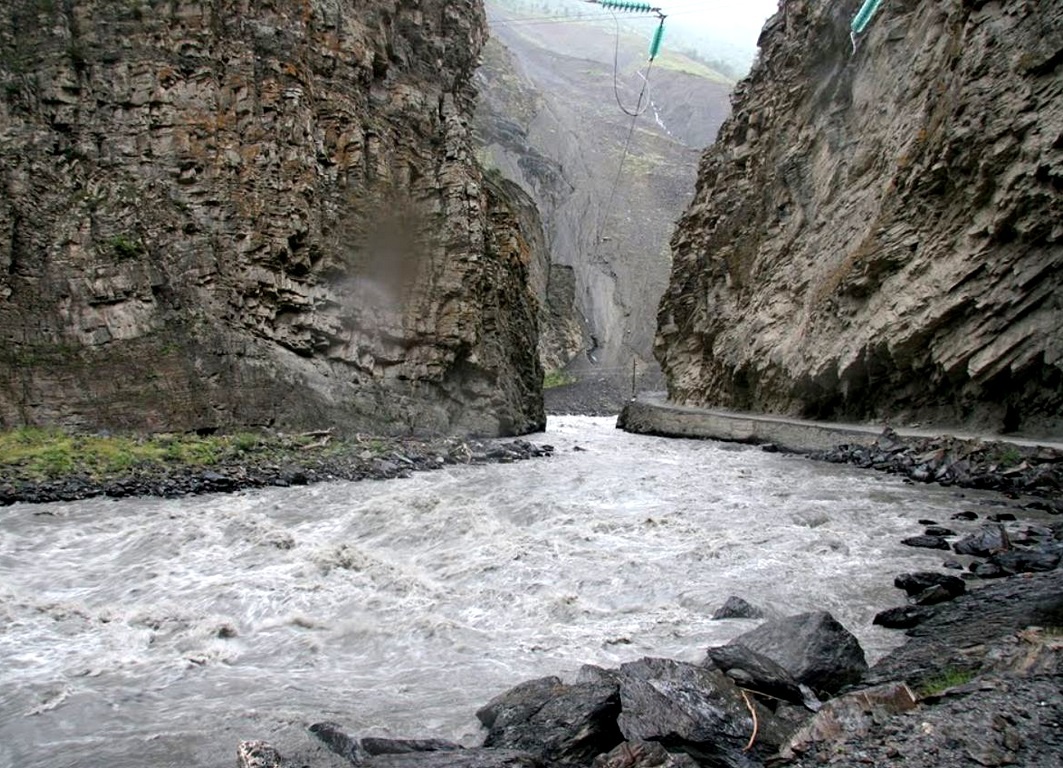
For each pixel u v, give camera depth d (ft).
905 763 14.14
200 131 73.82
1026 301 61.93
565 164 343.26
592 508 44.24
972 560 31.89
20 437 55.06
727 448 87.76
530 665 21.95
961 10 70.85
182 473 51.39
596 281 292.81
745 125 130.82
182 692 20.27
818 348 88.84
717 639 23.40
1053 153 57.77
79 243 64.23
